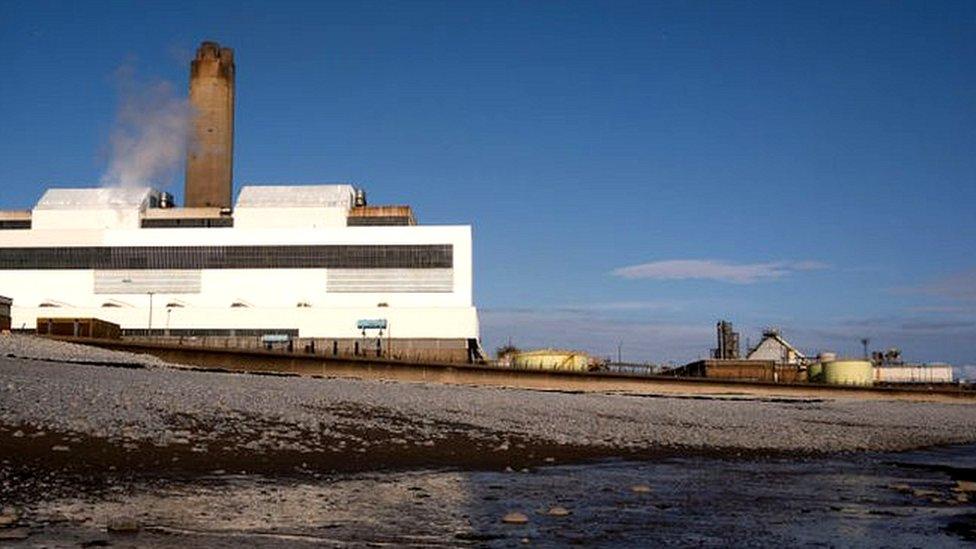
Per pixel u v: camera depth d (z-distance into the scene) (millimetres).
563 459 27453
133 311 100438
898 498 20859
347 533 14430
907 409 77562
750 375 107438
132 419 25016
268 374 55625
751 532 15703
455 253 107125
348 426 29531
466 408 39406
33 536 13047
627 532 15344
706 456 31234
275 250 107750
